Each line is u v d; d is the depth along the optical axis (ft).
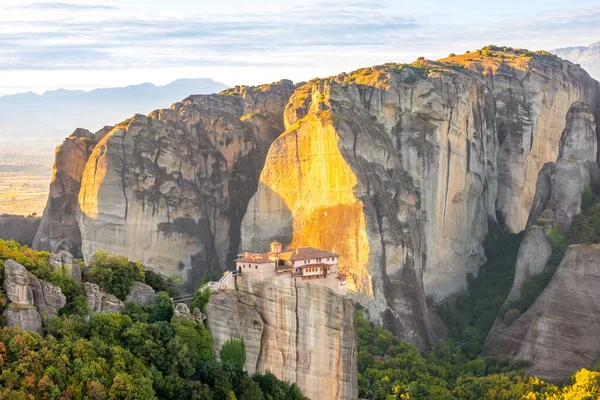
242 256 442.09
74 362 328.70
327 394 416.87
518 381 544.62
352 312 432.25
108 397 326.03
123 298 398.83
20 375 315.99
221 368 367.86
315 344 413.59
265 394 384.06
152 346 359.46
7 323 336.29
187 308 385.29
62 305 359.46
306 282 429.79
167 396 349.00
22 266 349.00
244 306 396.37
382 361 568.00
